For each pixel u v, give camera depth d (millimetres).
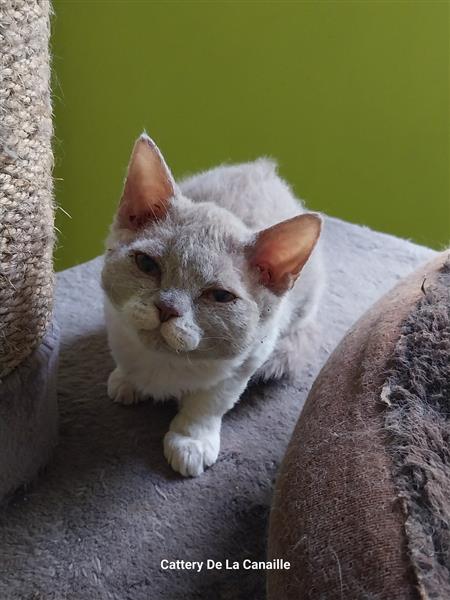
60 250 672
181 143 636
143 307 306
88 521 353
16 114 278
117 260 321
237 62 596
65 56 586
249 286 321
